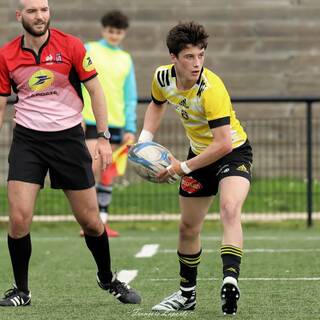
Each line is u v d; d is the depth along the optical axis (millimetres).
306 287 28250
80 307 24859
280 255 36281
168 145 59844
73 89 24125
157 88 23656
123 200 52062
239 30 62781
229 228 22359
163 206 51969
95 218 24578
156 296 26969
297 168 59219
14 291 25188
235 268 22031
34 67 23766
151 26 62750
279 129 60750
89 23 62750
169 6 62750
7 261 35125
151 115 24328
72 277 31234
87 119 40438
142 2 62781
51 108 24000
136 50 62812
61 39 23953
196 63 22219
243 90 62875
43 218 49875
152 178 23297
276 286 28500
